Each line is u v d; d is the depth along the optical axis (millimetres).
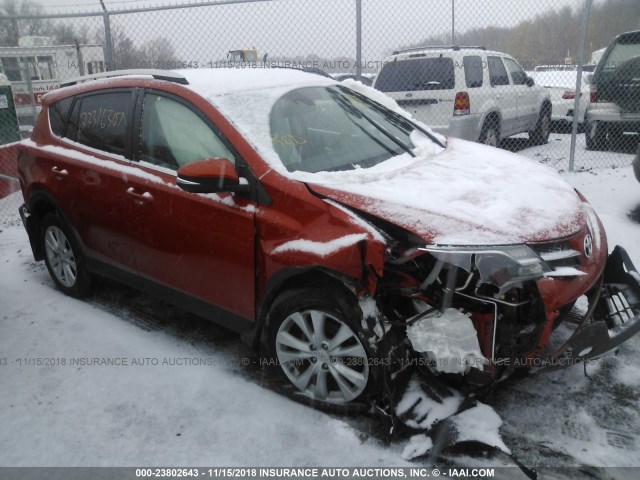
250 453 2533
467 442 2457
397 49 7930
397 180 2912
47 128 4043
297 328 2854
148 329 3705
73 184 3699
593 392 2848
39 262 5004
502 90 8273
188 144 3131
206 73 3564
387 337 2516
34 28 8734
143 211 3262
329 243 2521
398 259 2451
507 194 2840
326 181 2764
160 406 2885
